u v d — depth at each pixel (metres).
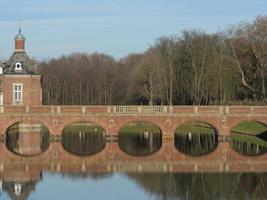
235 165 59.41
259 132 90.88
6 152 69.44
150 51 140.25
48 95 157.25
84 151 71.31
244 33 104.56
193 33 122.38
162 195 43.38
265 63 99.38
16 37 99.19
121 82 159.50
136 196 43.06
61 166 58.59
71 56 187.25
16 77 96.56
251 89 102.25
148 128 105.81
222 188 46.16
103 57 190.50
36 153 68.81
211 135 94.50
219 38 118.81
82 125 110.06
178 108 82.00
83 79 162.12
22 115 80.38
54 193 44.19
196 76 115.00
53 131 81.06
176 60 123.69
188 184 47.94
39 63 171.62
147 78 129.88
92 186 47.22
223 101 106.00
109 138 81.75
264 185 47.34
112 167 58.25
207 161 62.72
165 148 75.31
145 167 58.22
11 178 50.84
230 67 107.31
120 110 81.69
